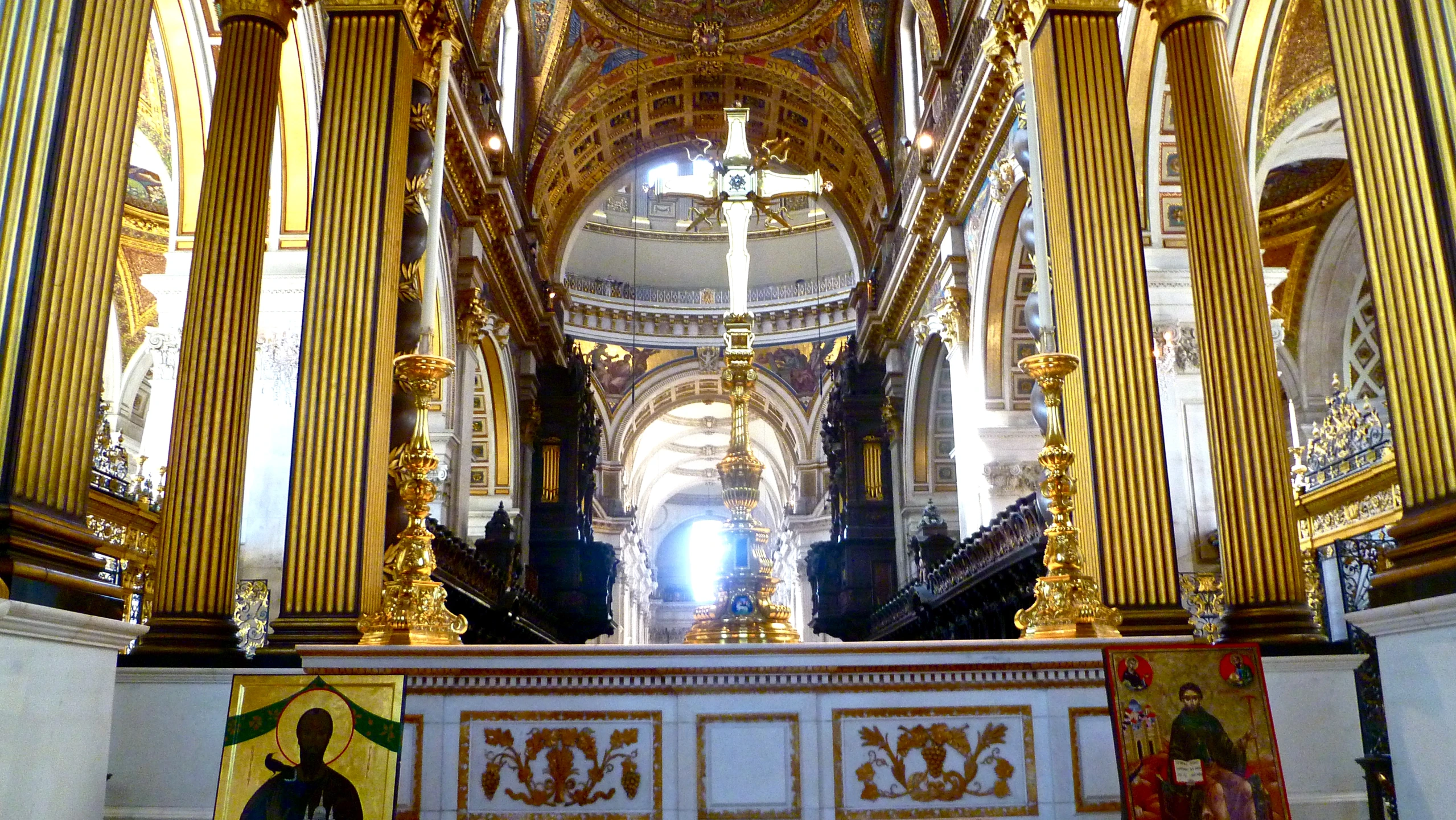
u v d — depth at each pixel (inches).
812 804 198.4
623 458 1362.0
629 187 1280.8
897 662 203.6
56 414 176.1
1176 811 174.1
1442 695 167.9
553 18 796.6
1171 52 334.6
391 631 213.2
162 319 487.8
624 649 200.5
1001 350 613.0
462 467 602.5
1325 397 693.9
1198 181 321.4
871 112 839.7
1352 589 331.9
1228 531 296.5
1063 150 330.3
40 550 168.1
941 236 666.8
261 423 462.0
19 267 172.7
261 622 436.1
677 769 199.2
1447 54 175.2
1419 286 179.0
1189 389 452.4
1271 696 241.6
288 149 473.7
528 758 199.5
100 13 188.4
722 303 1298.0
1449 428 173.5
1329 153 541.3
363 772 170.7
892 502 927.0
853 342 979.3
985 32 537.6
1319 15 433.1
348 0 331.3
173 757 245.4
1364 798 235.8
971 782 201.0
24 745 157.8
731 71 866.1
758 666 203.0
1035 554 455.8
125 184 193.0
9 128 175.3
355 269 308.2
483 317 634.8
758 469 280.2
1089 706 205.2
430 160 345.4
